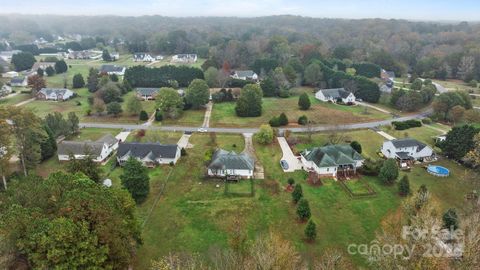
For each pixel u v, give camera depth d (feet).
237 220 172.14
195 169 228.43
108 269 111.96
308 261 144.77
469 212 158.92
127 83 446.60
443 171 223.71
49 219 110.73
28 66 595.88
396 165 208.95
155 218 173.88
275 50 622.13
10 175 205.05
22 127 200.75
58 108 374.02
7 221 107.34
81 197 114.32
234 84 465.06
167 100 335.47
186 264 128.16
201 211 180.45
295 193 186.60
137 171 185.98
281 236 161.27
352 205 188.03
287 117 345.72
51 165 235.61
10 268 104.83
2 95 419.13
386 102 401.90
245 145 273.33
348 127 318.86
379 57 590.14
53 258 102.89
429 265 109.09
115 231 115.55
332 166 218.38
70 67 616.39
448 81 542.16
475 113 320.29
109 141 256.32
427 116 359.66
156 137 281.13
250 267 113.29
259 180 214.69
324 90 418.92
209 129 310.45
